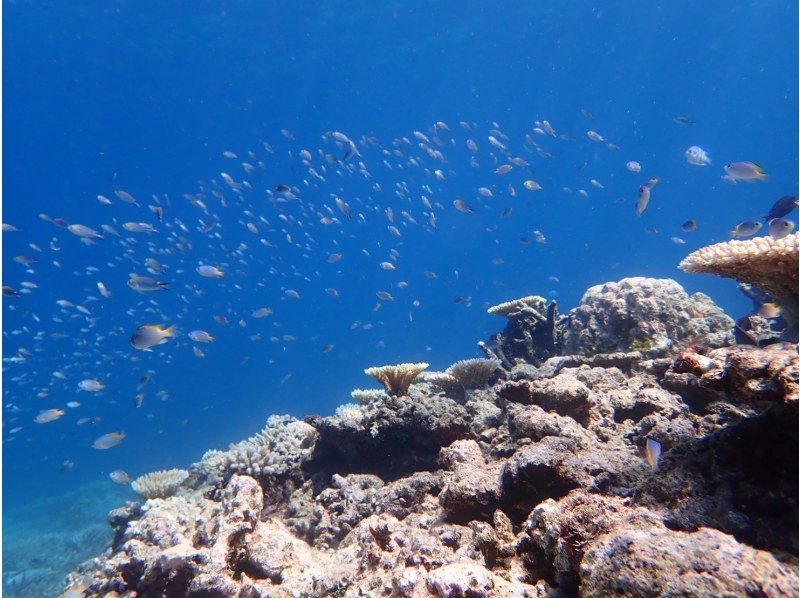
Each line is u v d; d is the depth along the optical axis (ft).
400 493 15.76
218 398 218.38
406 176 187.62
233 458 22.26
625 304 25.16
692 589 5.63
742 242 11.95
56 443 191.52
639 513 7.84
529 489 11.58
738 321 23.53
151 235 117.19
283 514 19.04
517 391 18.28
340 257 54.34
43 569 65.98
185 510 17.01
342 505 16.48
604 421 17.01
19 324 168.86
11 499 130.62
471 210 47.67
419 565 10.11
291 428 25.20
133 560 13.75
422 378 28.63
